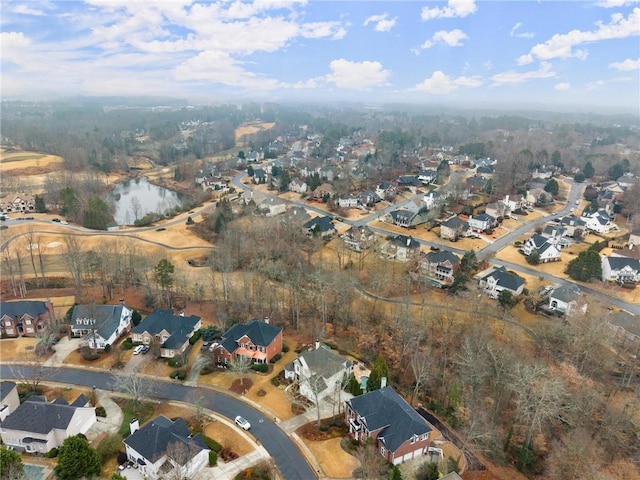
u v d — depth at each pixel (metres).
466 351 68.75
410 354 78.69
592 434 62.19
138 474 52.50
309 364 68.00
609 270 114.31
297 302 90.06
